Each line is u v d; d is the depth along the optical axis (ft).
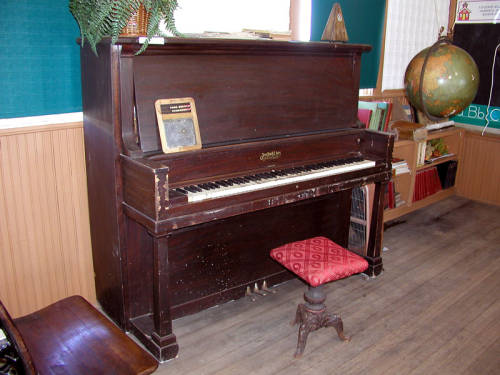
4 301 7.16
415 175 12.58
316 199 8.95
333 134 8.14
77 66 7.23
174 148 6.37
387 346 7.09
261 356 6.83
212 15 8.71
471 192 14.25
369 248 9.27
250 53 7.18
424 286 9.00
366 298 8.52
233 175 6.92
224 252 7.89
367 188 9.12
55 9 6.79
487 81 13.44
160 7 6.03
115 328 5.02
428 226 12.13
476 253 10.55
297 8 10.13
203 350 6.96
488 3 12.95
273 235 8.52
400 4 11.98
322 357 6.82
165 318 6.52
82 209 7.68
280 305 8.28
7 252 7.02
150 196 5.76
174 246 7.22
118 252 6.81
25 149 6.86
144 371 4.45
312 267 6.49
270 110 7.50
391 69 12.43
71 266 7.79
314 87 8.05
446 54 10.09
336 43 7.94
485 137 13.61
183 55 6.55
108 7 5.62
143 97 6.24
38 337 4.84
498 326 7.68
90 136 6.96
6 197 6.84
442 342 7.22
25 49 6.66
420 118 12.81
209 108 6.83
